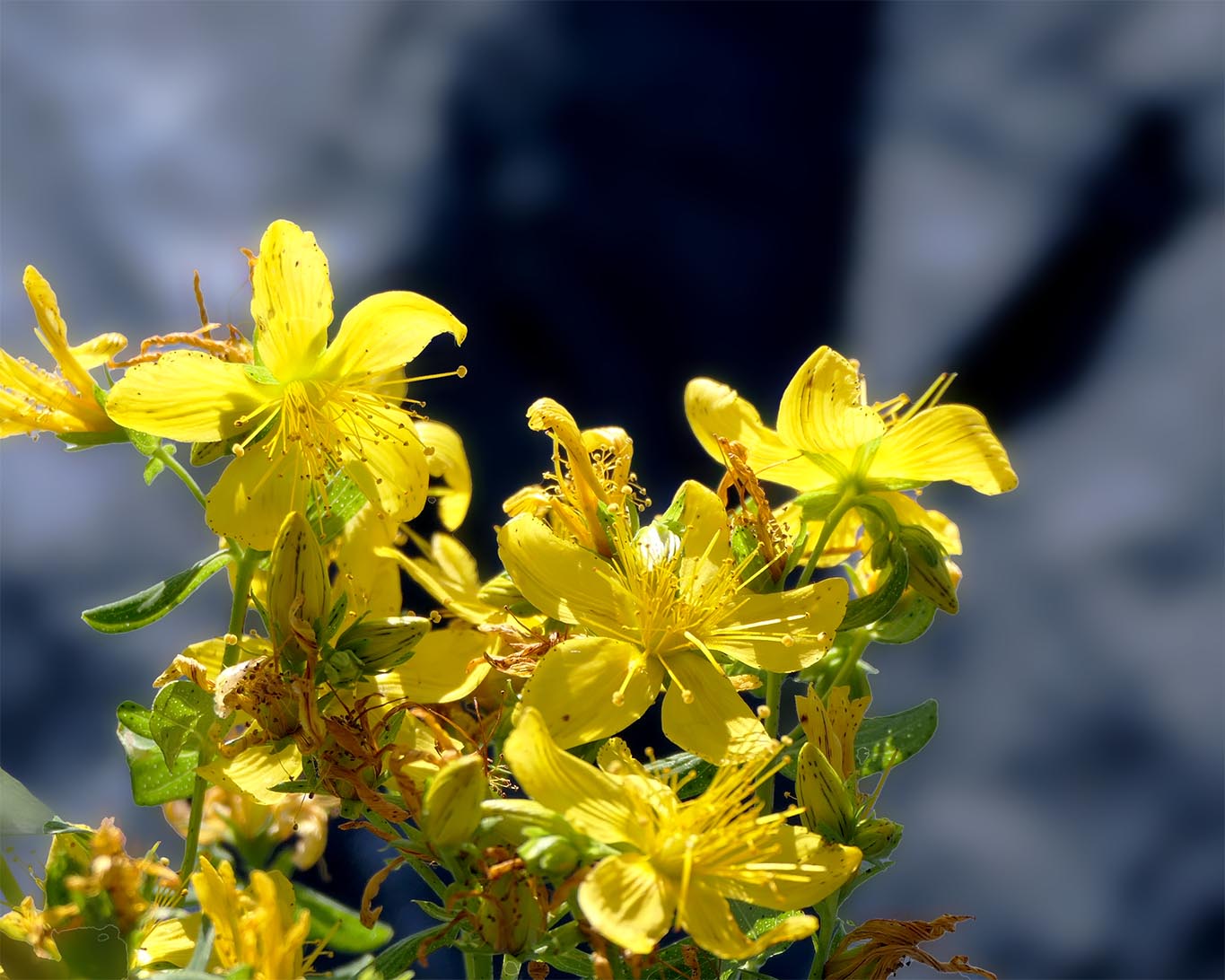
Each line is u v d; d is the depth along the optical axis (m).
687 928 0.38
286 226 0.39
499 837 0.38
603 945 0.38
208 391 0.39
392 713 0.39
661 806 0.39
